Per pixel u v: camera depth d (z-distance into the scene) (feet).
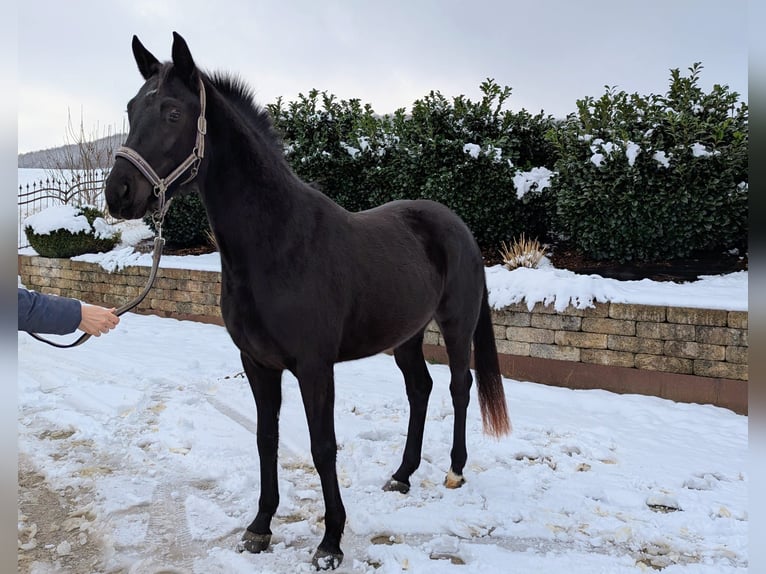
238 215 7.52
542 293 16.72
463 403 10.74
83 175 47.09
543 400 15.39
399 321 9.06
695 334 14.58
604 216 17.90
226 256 7.73
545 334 16.78
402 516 9.24
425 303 9.62
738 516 9.20
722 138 16.39
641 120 18.31
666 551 8.43
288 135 23.88
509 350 17.47
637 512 9.51
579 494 10.09
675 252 17.80
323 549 8.02
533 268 19.06
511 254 19.79
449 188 19.92
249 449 12.06
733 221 17.01
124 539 8.78
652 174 16.99
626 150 17.17
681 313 14.73
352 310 8.30
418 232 10.19
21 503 9.98
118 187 6.72
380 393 15.81
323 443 7.80
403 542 8.69
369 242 8.83
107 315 6.91
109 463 11.61
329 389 7.88
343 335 8.32
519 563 8.02
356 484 10.59
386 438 12.85
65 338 22.70
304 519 9.33
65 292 31.12
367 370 18.35
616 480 10.59
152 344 21.50
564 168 18.48
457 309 10.69
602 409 14.56
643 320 15.25
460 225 11.18
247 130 7.77
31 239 31.58
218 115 7.49
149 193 7.00
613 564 8.02
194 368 18.37
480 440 12.57
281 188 7.81
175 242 30.35
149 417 14.14
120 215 6.89
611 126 18.44
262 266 7.54
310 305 7.63
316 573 7.82
